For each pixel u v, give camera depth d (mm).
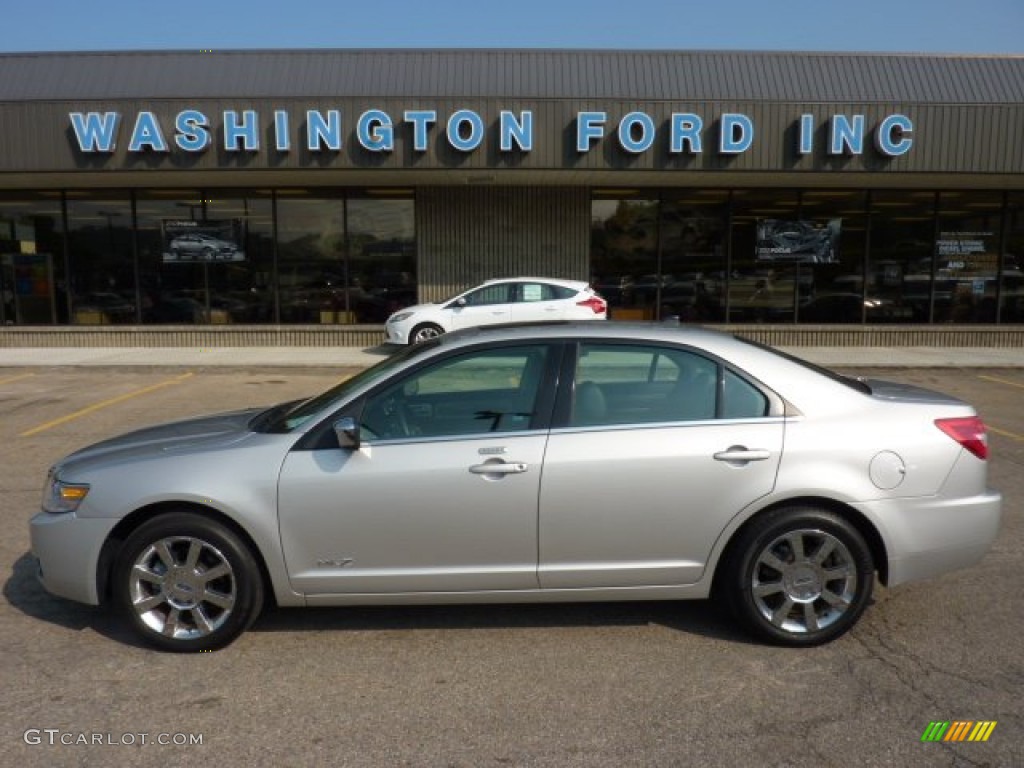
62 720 3297
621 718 3295
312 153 14617
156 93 15844
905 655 3811
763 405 3902
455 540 3801
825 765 2977
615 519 3793
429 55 16141
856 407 3939
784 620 3869
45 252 17266
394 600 3877
